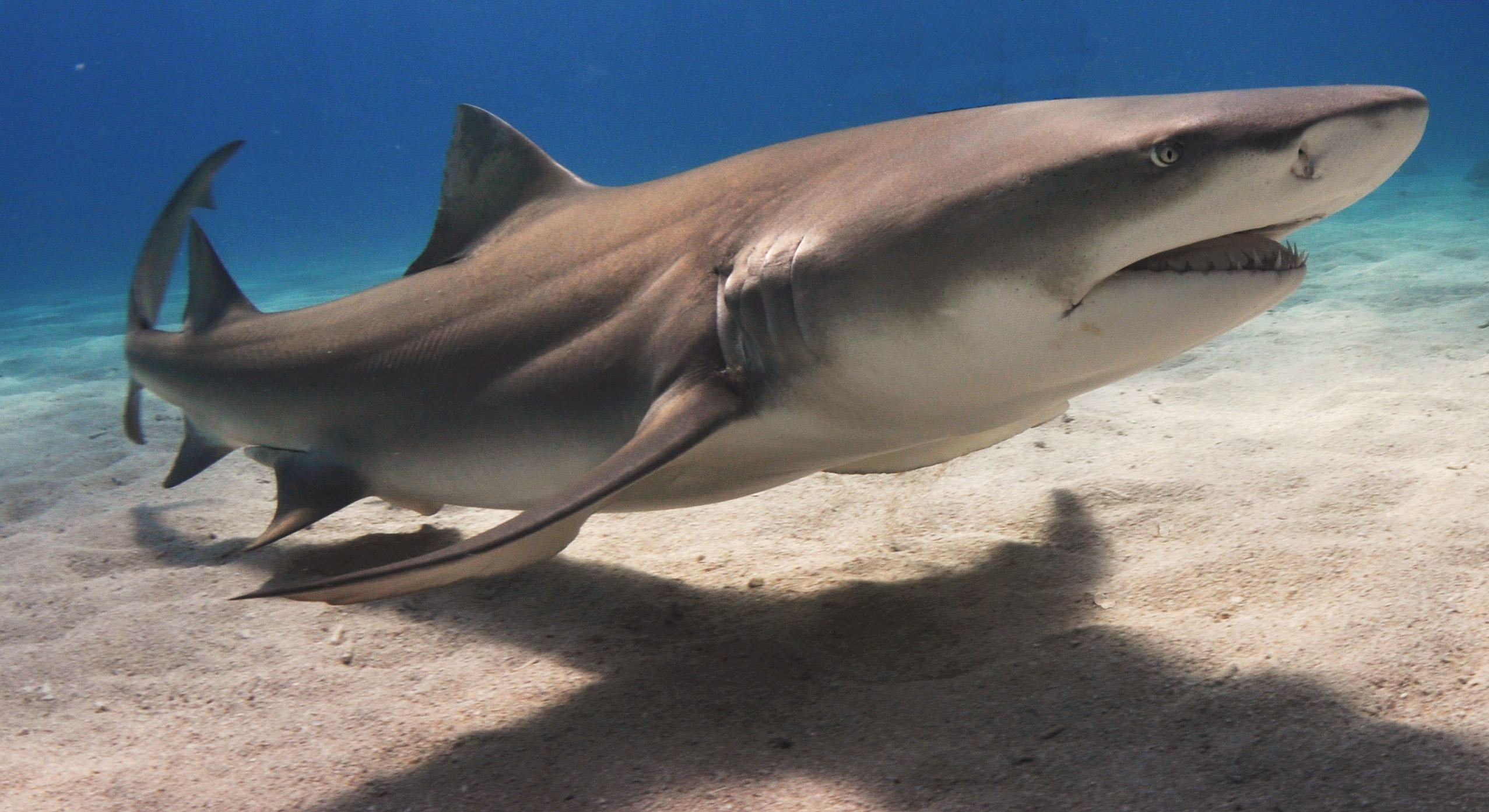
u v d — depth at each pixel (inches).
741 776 81.0
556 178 140.0
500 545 82.0
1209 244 80.0
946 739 82.9
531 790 82.4
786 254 97.7
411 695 103.2
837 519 148.0
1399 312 265.7
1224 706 82.4
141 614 130.5
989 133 91.4
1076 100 92.7
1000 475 157.6
